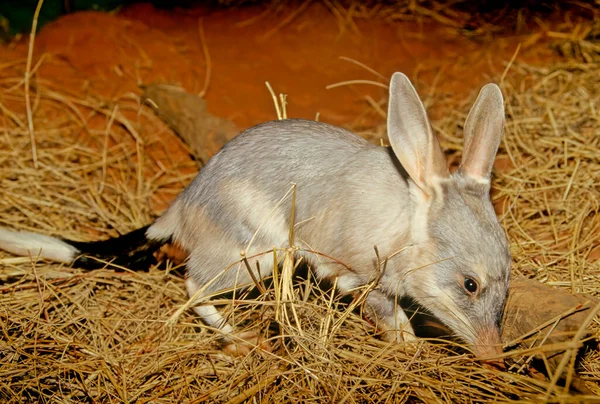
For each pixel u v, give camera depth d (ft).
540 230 4.66
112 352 4.17
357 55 6.32
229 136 5.10
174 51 6.24
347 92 5.80
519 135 5.11
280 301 4.05
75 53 5.98
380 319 4.19
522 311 4.03
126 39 6.29
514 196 4.79
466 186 4.03
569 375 3.77
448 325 4.04
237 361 4.13
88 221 4.83
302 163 4.17
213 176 4.25
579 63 5.78
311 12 7.15
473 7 7.18
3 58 5.92
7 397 3.98
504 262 3.95
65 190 4.95
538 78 5.68
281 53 6.34
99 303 4.38
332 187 4.13
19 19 6.63
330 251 4.16
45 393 4.03
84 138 5.32
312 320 4.14
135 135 5.25
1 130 5.27
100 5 7.14
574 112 5.25
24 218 4.77
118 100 5.59
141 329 4.27
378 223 4.06
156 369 4.09
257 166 4.20
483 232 3.95
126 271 4.48
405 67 6.09
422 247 4.01
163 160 5.22
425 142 4.00
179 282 4.50
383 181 4.09
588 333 3.92
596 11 6.80
